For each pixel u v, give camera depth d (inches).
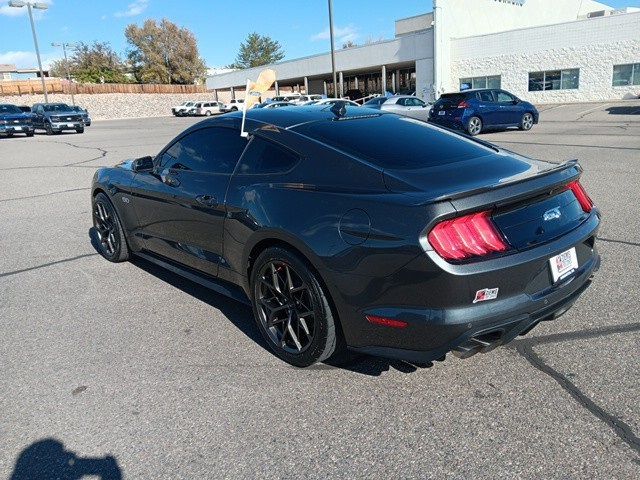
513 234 103.0
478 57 1390.3
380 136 131.8
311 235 111.6
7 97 2135.8
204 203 142.4
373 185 110.0
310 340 119.6
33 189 397.7
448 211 95.3
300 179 121.7
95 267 206.1
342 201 109.7
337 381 119.4
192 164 156.1
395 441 98.4
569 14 1952.5
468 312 97.3
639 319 139.6
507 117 709.3
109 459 97.1
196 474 92.4
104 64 3048.7
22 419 109.7
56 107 1197.1
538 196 108.7
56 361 133.2
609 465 89.2
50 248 234.5
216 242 143.5
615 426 99.0
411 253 96.7
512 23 1649.9
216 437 102.0
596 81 1203.9
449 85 1456.7
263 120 141.6
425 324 98.1
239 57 3656.5
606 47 1173.1
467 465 91.2
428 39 1405.0
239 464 94.5
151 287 182.4
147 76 3093.0
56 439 103.1
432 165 117.4
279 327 130.7
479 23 1509.6
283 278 124.7
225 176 140.6
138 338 144.3
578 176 120.6
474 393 111.9
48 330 150.9
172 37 3120.1
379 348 107.8
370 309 105.3
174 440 101.7
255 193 127.6
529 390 111.7
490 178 110.7
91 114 2311.8
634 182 311.3
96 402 114.9
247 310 161.0
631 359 120.9
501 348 129.1
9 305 170.4
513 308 101.0
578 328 136.8
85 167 518.6
